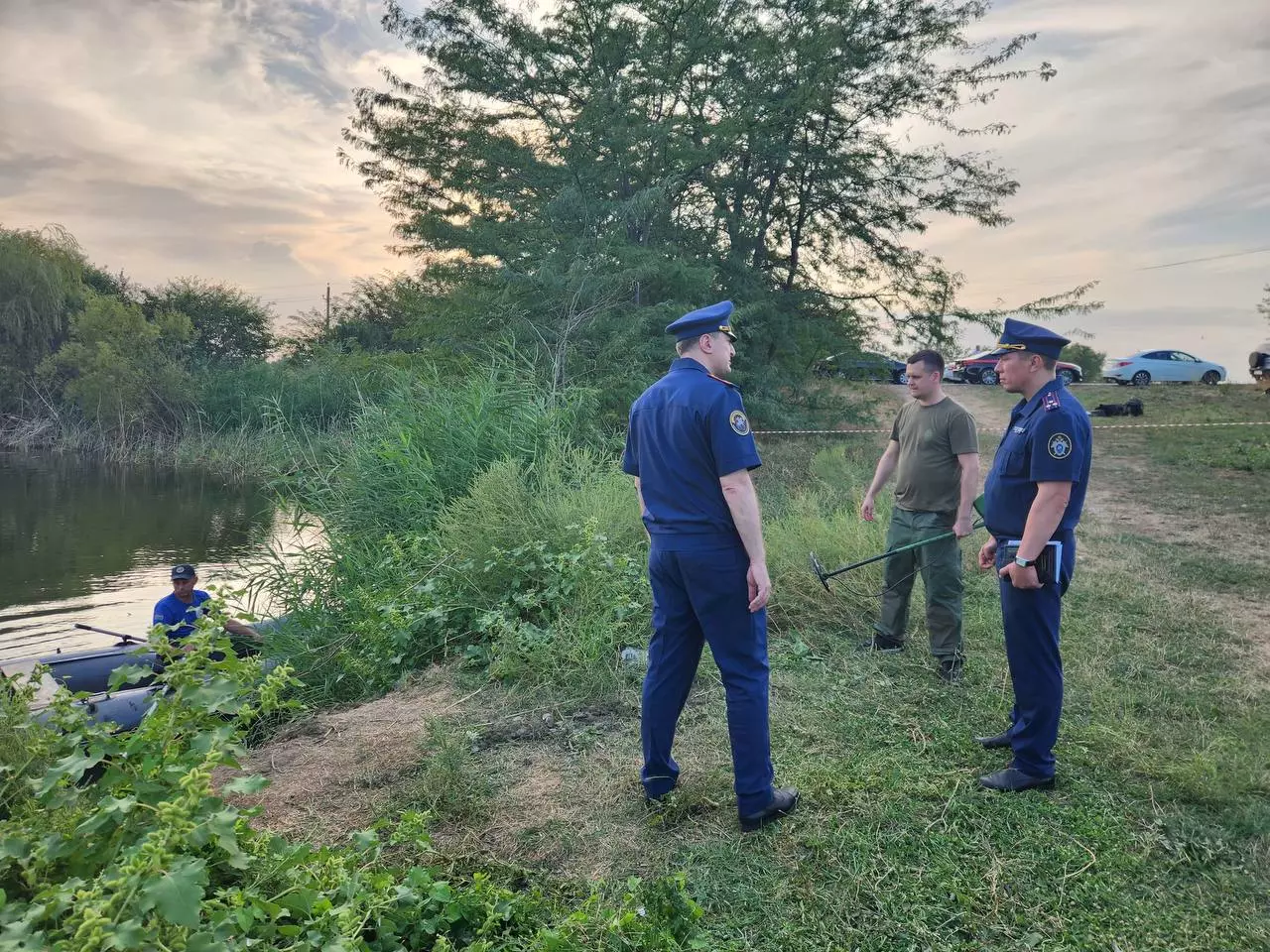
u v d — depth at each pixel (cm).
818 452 1309
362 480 729
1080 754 337
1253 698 395
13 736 247
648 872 268
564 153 1302
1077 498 308
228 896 197
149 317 4006
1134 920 239
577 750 356
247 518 1599
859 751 344
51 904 165
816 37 1400
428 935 231
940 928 239
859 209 1545
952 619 425
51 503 1783
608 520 591
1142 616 532
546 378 1110
